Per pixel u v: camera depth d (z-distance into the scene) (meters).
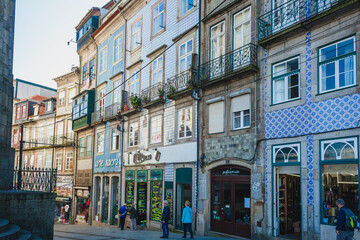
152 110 21.70
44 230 12.42
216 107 16.45
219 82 15.99
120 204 24.53
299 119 12.40
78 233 18.98
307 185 11.89
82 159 32.09
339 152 11.05
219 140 15.98
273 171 13.22
